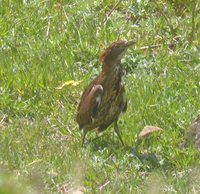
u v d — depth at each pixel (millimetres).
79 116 11773
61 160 11086
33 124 12297
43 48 14383
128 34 15188
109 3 16016
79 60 14398
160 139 11969
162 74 13992
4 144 11500
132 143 11898
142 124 12359
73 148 11578
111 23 15438
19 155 11227
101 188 10547
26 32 15047
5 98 12961
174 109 12742
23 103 12977
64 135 12172
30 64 13883
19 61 14016
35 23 15266
